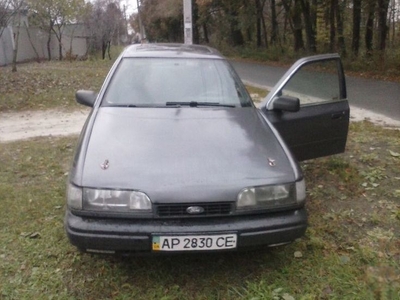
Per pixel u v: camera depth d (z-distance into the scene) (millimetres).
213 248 2775
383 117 8484
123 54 4594
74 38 31391
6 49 24922
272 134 3529
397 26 22109
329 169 5242
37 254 3389
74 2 27172
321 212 4105
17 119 8664
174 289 2957
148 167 2924
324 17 22188
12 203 4363
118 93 4047
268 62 25906
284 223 2891
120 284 3020
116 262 3273
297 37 25891
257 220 2861
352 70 17250
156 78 4211
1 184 4910
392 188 4664
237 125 3566
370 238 3623
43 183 4977
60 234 3697
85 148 3188
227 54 33500
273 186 2912
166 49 4738
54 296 2875
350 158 5688
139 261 3281
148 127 3441
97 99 4039
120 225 2768
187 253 2785
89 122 3617
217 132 3404
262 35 34344
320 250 3430
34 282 3023
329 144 4746
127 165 2941
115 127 3445
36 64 23297
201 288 2986
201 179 2846
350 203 4316
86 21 29531
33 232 3750
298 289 2947
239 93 4215
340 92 4828
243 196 2834
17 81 13180
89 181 2836
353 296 2846
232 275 3125
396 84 13289
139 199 2764
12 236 3680
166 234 2730
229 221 2820
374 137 6797
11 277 3092
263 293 2887
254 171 2961
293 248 3451
